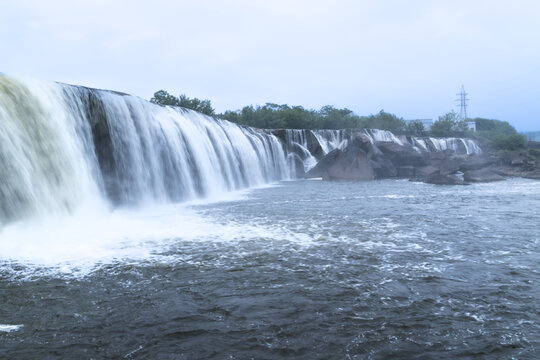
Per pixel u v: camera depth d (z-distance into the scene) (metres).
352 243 11.54
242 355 5.46
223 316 6.64
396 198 23.77
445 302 7.09
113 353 5.51
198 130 30.70
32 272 8.78
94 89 20.62
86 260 9.73
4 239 11.83
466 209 18.56
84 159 18.69
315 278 8.42
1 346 5.64
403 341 5.75
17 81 16.11
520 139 87.69
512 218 15.83
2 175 13.77
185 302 7.20
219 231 13.41
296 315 6.64
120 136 21.41
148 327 6.26
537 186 31.36
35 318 6.54
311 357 5.39
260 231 13.41
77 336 5.96
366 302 7.13
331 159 49.28
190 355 5.46
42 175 15.71
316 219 15.91
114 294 7.55
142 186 22.53
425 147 79.06
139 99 24.39
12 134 14.73
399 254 10.25
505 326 6.14
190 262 9.60
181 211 18.89
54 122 17.08
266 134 49.47
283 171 50.47
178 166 26.12
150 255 10.21
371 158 46.28
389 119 108.88
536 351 5.42
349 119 101.44
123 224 14.81
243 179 37.62
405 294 7.48
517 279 8.25
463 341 5.72
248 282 8.21
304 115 91.12
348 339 5.83
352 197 24.73
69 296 7.45
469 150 89.81
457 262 9.51
